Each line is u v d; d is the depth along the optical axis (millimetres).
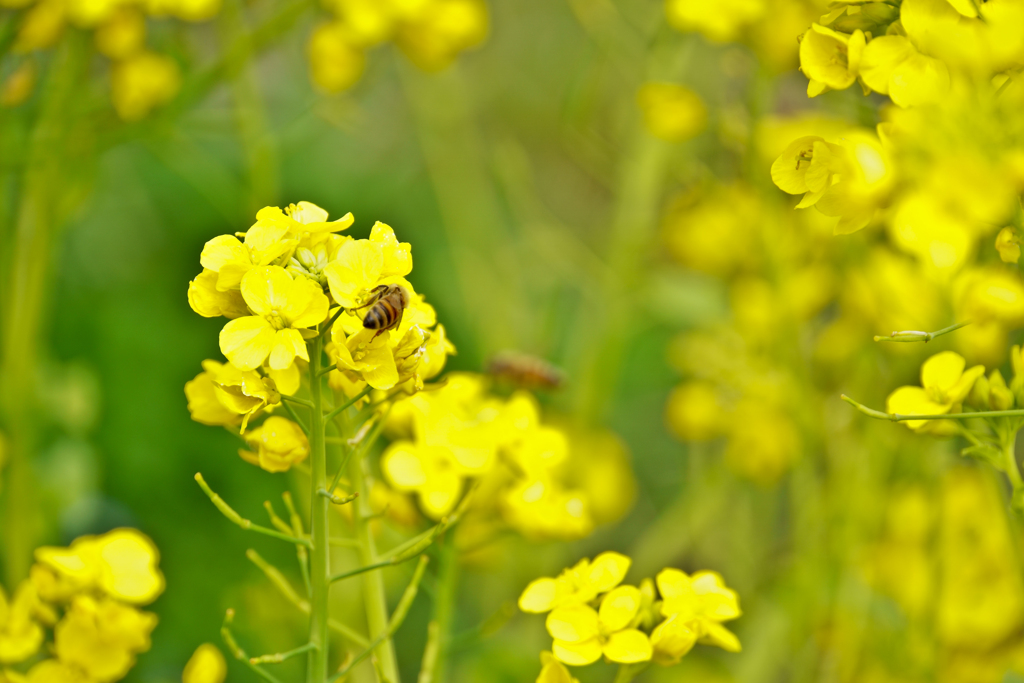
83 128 780
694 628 640
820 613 814
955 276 695
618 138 1063
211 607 947
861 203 633
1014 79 627
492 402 683
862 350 781
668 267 1090
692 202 896
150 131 797
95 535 982
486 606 1021
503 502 675
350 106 916
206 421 640
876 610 829
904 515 760
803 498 851
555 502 678
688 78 1053
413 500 678
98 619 654
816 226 771
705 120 812
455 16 835
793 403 835
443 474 670
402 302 626
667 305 1021
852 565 835
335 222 619
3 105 759
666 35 892
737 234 833
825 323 1025
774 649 881
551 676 637
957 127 631
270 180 891
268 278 613
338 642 800
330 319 624
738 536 952
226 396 621
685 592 644
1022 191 633
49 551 661
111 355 1117
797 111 864
